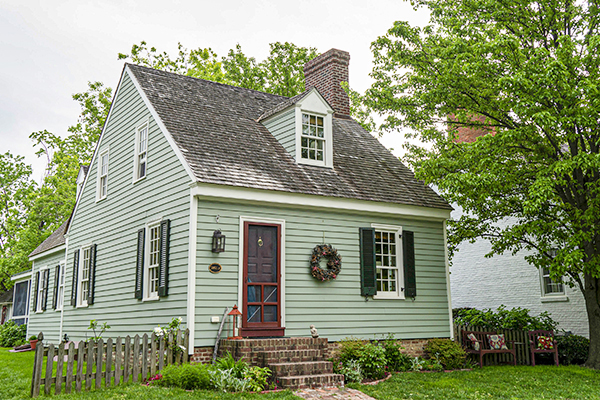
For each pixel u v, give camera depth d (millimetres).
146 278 11945
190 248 10312
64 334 16500
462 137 20203
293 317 11383
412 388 9516
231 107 14812
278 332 11062
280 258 11438
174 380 8555
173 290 10742
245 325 10664
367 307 12648
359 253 12797
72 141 37719
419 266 13883
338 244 12477
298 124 13336
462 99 13867
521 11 12641
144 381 9031
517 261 18422
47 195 35594
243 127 13812
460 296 20469
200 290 10227
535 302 17625
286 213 11781
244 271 10836
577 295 16297
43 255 21594
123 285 13070
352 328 12258
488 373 11602
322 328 11773
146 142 13109
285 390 8633
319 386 9242
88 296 14984
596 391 9539
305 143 13562
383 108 15492
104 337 13578
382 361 10766
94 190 16172
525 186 12961
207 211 10633
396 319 13078
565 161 10984
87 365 8375
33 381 7852
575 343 14023
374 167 15172
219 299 10430
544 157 12492
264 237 11359
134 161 13484
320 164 13594
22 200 38406
